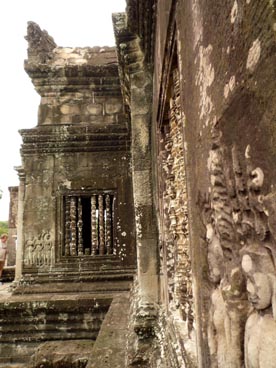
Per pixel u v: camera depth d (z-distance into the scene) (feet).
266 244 3.61
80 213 32.37
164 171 14.23
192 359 7.32
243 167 3.99
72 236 31.58
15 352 27.55
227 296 4.52
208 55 5.28
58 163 32.42
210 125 5.21
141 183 19.72
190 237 7.03
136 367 13.41
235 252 4.53
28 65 32.76
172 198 12.49
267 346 3.50
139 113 20.11
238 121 4.07
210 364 5.57
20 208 34.88
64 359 20.45
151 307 17.16
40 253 31.27
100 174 32.22
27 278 30.86
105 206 32.32
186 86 7.15
